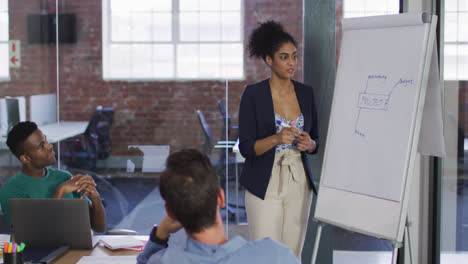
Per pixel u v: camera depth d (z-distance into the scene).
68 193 2.19
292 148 2.46
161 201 4.99
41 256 1.78
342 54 2.55
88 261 1.74
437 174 2.98
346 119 2.47
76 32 4.93
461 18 2.57
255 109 2.47
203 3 4.83
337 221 2.39
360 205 2.33
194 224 1.09
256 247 1.11
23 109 4.96
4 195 2.30
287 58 2.43
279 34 2.45
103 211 2.19
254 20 4.75
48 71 4.96
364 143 2.37
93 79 4.97
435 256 3.04
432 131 2.34
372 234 2.25
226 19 4.81
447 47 2.75
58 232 1.86
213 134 4.91
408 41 2.27
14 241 1.90
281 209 2.45
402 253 3.17
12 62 4.93
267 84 2.50
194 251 1.11
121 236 2.01
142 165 5.02
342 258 3.86
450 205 2.82
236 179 4.79
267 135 2.47
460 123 2.63
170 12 4.86
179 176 1.08
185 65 4.89
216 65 4.86
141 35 4.91
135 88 4.96
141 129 4.98
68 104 5.00
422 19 2.20
